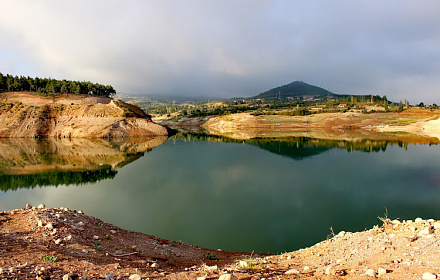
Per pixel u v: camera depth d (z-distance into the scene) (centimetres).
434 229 941
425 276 621
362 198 3136
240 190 3597
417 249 833
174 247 1555
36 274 690
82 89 15450
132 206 2978
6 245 909
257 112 18012
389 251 882
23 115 10894
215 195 3388
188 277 822
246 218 2602
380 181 3838
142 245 1401
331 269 800
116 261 981
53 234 1127
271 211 2791
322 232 2262
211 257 1412
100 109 12112
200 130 16162
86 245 1112
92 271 791
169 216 2670
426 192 3275
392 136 9662
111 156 6619
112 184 3975
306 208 2858
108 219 2588
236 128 15600
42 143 8900
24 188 3762
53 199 3250
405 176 4078
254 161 5738
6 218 1241
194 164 5534
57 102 12362
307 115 16450
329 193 3369
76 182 4100
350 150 6738
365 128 12788
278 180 4084
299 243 2058
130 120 11844
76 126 10956
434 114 14062
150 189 3688
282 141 9319
